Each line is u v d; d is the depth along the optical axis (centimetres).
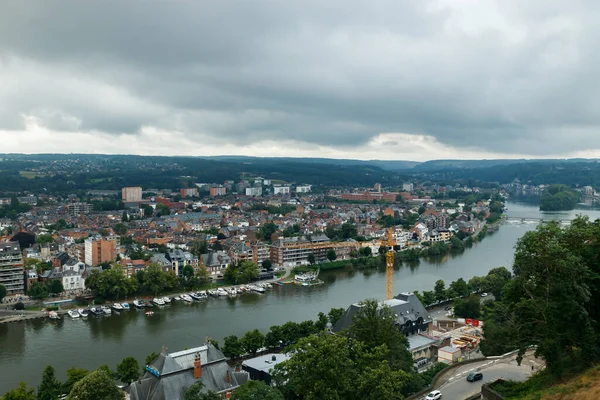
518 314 19162
